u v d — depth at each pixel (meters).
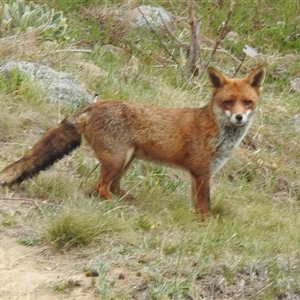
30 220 11.92
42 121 16.09
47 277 10.44
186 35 22.97
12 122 15.54
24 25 19.84
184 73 20.62
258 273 10.94
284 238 12.53
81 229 11.38
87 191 13.56
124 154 13.33
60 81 17.42
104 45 21.72
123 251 11.25
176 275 10.70
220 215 13.91
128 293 10.15
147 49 21.84
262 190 16.45
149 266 10.80
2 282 10.23
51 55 18.84
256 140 18.22
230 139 13.54
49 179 13.45
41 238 11.42
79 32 21.83
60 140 13.24
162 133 13.40
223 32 20.84
